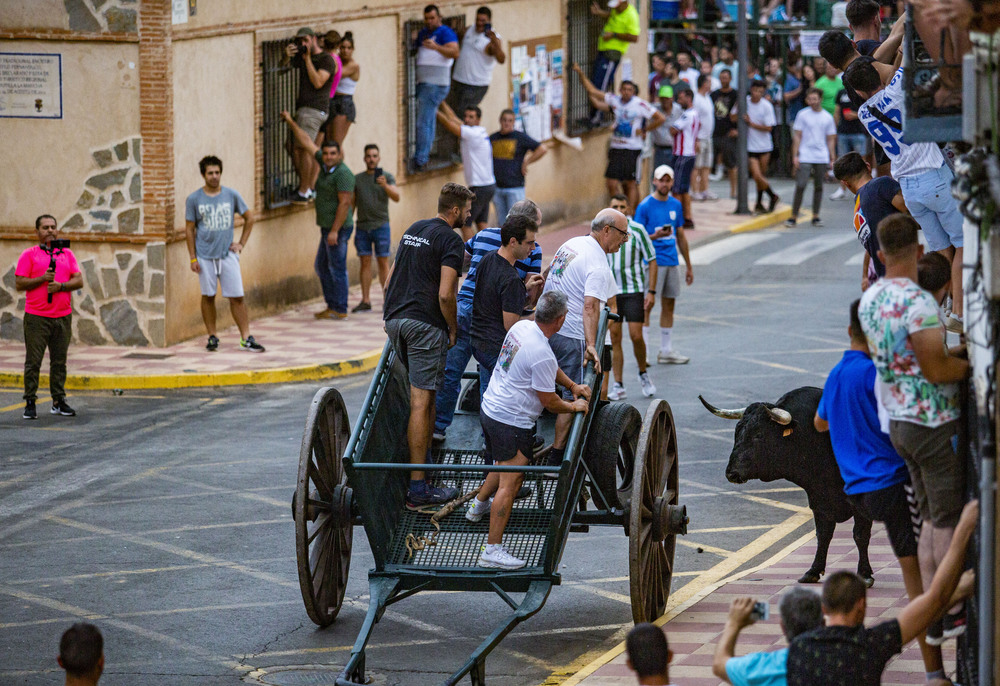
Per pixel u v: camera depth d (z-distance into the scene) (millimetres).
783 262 36906
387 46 33062
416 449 13906
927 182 15070
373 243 29875
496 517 12867
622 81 44688
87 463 19734
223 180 27578
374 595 12648
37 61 25703
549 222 41781
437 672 13062
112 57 25484
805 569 15312
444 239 14148
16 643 13602
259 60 28344
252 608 14648
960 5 9602
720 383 24391
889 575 14656
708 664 12406
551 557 12602
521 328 13062
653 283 23500
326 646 13703
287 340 27141
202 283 25797
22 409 22594
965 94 9203
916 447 10094
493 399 13109
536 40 39906
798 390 14516
